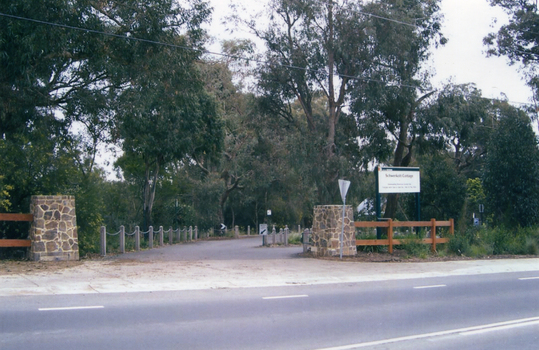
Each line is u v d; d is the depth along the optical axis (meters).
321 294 12.09
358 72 27.56
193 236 42.81
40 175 19.45
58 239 16.16
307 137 29.72
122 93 20.89
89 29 18.14
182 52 20.38
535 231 24.50
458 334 8.48
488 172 28.11
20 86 17.61
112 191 38.12
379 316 9.76
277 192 56.59
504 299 11.87
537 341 8.09
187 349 7.12
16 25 16.44
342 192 19.66
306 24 27.69
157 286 12.42
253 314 9.59
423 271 16.92
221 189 48.28
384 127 29.97
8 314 8.88
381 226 20.98
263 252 24.28
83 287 11.81
